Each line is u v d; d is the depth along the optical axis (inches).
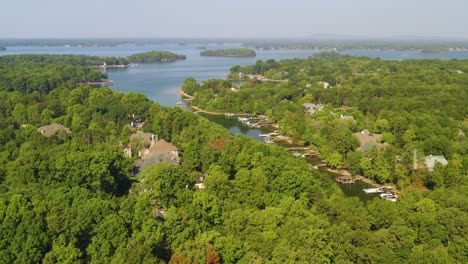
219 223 4288.9
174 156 6648.6
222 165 5782.5
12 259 3513.8
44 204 3956.7
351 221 4180.6
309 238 3690.9
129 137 7672.2
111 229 3661.4
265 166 5477.4
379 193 6515.8
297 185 5093.5
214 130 7632.9
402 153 7012.8
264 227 4028.1
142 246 3420.3
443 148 7367.1
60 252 3523.6
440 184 6166.3
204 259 3491.6
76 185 4682.6
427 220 4099.4
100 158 5068.9
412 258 3622.0
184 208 4227.4
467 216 4104.3
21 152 6097.4
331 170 7524.6
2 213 3769.7
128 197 4498.0
